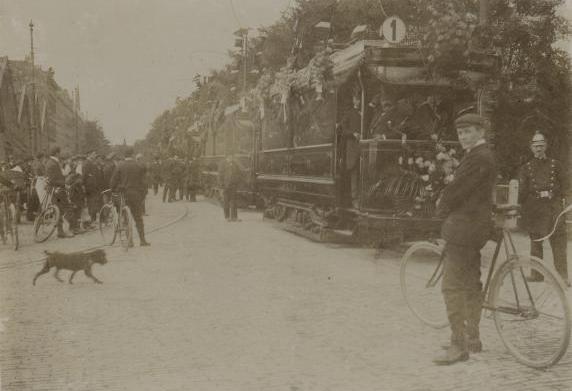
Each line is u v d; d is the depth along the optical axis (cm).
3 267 905
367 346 511
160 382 426
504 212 496
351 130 1128
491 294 496
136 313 627
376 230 1042
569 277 841
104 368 450
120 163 1145
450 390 410
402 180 988
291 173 1420
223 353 491
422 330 565
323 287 758
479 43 993
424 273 587
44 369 451
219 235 1338
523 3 1424
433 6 1014
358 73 1044
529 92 1431
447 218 486
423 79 990
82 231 1407
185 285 773
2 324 571
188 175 2670
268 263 946
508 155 1439
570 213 1180
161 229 1473
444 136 1066
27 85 2372
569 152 1423
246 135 1931
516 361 473
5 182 1170
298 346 513
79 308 645
